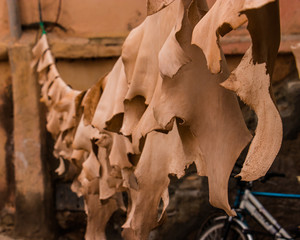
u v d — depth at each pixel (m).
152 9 0.82
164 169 1.11
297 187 3.53
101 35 3.87
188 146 0.95
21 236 4.12
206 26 0.74
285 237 3.28
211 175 0.85
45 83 2.89
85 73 3.96
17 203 4.12
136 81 1.18
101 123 1.41
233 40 3.44
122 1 3.81
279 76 3.50
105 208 2.04
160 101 0.89
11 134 4.30
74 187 2.54
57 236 4.20
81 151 2.16
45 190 4.08
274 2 0.63
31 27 4.07
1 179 4.32
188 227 3.75
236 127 0.83
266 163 0.68
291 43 3.38
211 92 0.87
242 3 0.63
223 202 0.80
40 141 4.05
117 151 1.43
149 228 1.15
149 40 1.17
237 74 0.67
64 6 3.96
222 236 3.49
